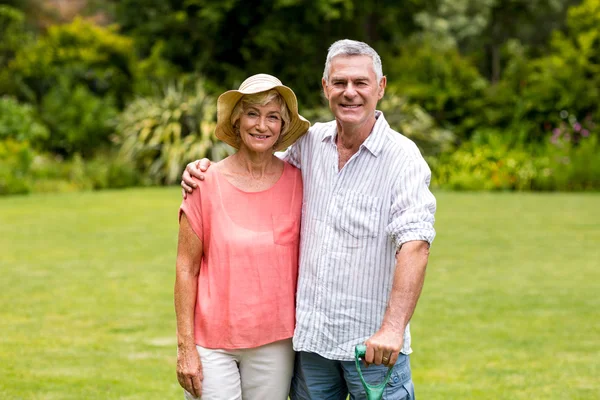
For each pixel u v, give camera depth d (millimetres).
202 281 2799
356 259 2668
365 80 2596
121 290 6543
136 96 17422
